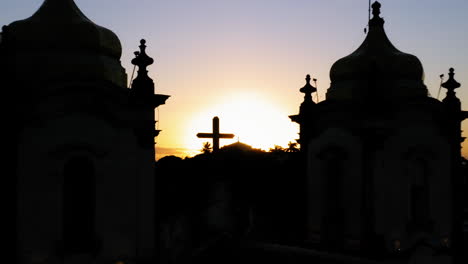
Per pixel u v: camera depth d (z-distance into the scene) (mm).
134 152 18594
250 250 17312
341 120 22703
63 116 17359
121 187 18234
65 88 17359
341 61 23844
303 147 24469
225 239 16906
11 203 16688
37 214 16953
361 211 21719
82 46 18469
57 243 17156
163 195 20359
